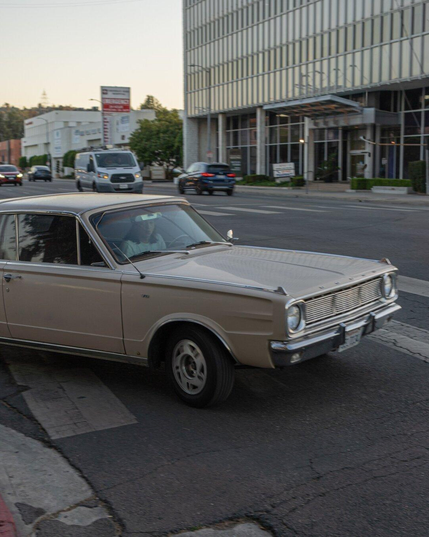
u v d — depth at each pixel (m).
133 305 4.85
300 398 4.97
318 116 43.75
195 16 60.22
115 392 5.21
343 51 42.12
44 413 4.81
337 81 42.94
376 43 39.16
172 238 5.58
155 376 5.57
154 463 3.96
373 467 3.82
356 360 5.89
